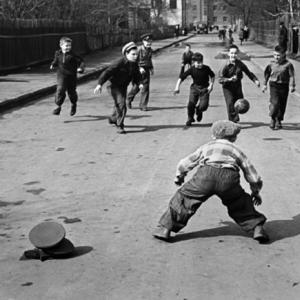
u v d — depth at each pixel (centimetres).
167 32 10712
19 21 2869
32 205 696
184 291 462
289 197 724
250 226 568
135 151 1002
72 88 1410
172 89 2095
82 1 4706
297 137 1127
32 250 541
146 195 734
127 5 6569
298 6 4588
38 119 1388
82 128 1246
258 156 957
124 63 1143
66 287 472
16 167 891
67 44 1373
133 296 454
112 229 609
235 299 447
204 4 17288
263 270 502
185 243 568
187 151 996
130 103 1552
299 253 540
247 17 8275
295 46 3800
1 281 486
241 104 1031
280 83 1191
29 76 2508
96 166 892
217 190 557
